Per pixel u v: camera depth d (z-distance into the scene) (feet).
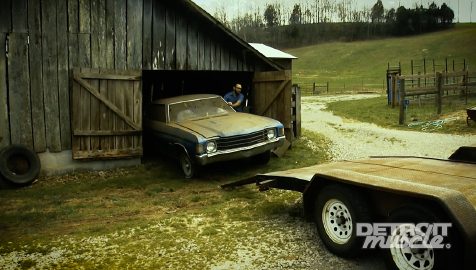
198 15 31.53
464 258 10.24
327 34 406.00
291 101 35.27
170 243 15.89
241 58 36.22
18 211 20.79
